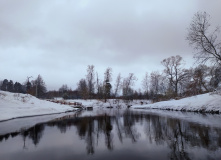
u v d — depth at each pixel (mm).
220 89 24172
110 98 78125
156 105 45812
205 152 7109
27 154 7453
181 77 50750
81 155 7254
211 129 11844
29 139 10266
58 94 106250
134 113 30062
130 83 75312
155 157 6785
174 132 11539
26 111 25797
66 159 6766
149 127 14086
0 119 18609
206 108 26141
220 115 21203
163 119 19125
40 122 17859
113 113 31125
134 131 12523
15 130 13227
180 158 6547
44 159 6816
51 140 9984
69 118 21969
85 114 28953
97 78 72750
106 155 7199
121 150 7883
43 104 36406
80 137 10766
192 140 9156
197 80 34250
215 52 21078
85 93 69688
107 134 11617
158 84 68062
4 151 7902
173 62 52938
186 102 33500
